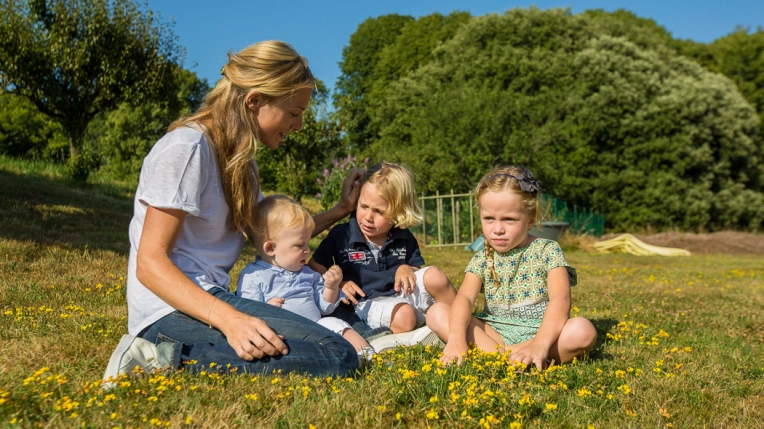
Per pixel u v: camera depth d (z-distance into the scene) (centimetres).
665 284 893
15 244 701
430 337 359
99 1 1839
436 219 1838
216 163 301
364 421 230
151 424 210
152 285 277
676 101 2961
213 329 286
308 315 354
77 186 1443
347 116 2011
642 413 257
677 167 2966
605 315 540
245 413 232
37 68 1778
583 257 1573
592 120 2897
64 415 218
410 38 3894
